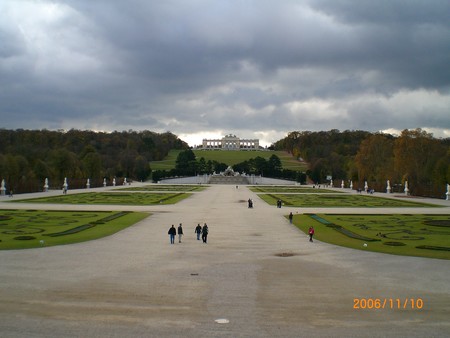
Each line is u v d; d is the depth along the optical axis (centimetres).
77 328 2064
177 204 9144
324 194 13462
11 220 5944
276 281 2933
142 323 2136
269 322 2166
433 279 2994
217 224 5984
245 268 3319
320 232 5219
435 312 2322
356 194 13712
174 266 3369
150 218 6562
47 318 2191
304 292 2678
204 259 3656
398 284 2866
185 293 2636
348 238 4753
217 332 2033
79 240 4503
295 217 6700
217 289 2730
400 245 4278
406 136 14450
